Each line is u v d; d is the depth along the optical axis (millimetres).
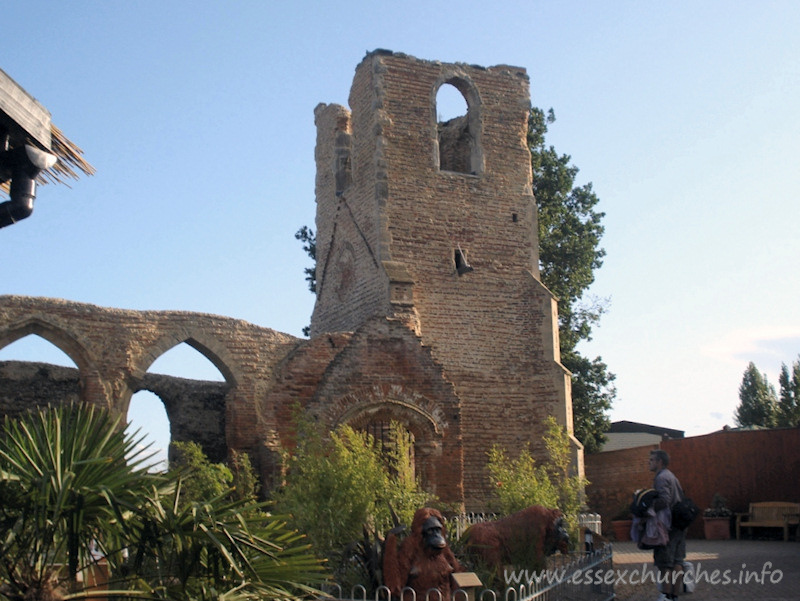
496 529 15656
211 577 10883
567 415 30094
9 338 23766
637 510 14211
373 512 17547
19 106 11898
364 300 30453
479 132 32094
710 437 35844
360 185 31422
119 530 10680
